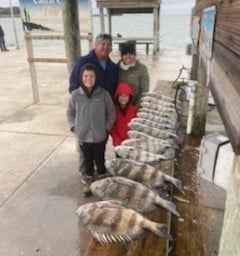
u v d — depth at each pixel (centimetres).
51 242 268
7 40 2172
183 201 279
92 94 301
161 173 276
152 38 1385
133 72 351
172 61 1202
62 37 594
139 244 206
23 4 585
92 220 216
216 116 516
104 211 220
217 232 241
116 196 245
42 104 677
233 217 108
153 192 242
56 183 358
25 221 294
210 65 190
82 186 349
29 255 254
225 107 133
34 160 416
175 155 358
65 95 746
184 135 427
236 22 120
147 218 234
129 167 280
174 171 328
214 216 258
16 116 599
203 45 240
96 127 313
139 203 237
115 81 348
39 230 282
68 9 388
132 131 343
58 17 577
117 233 209
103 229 211
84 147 326
